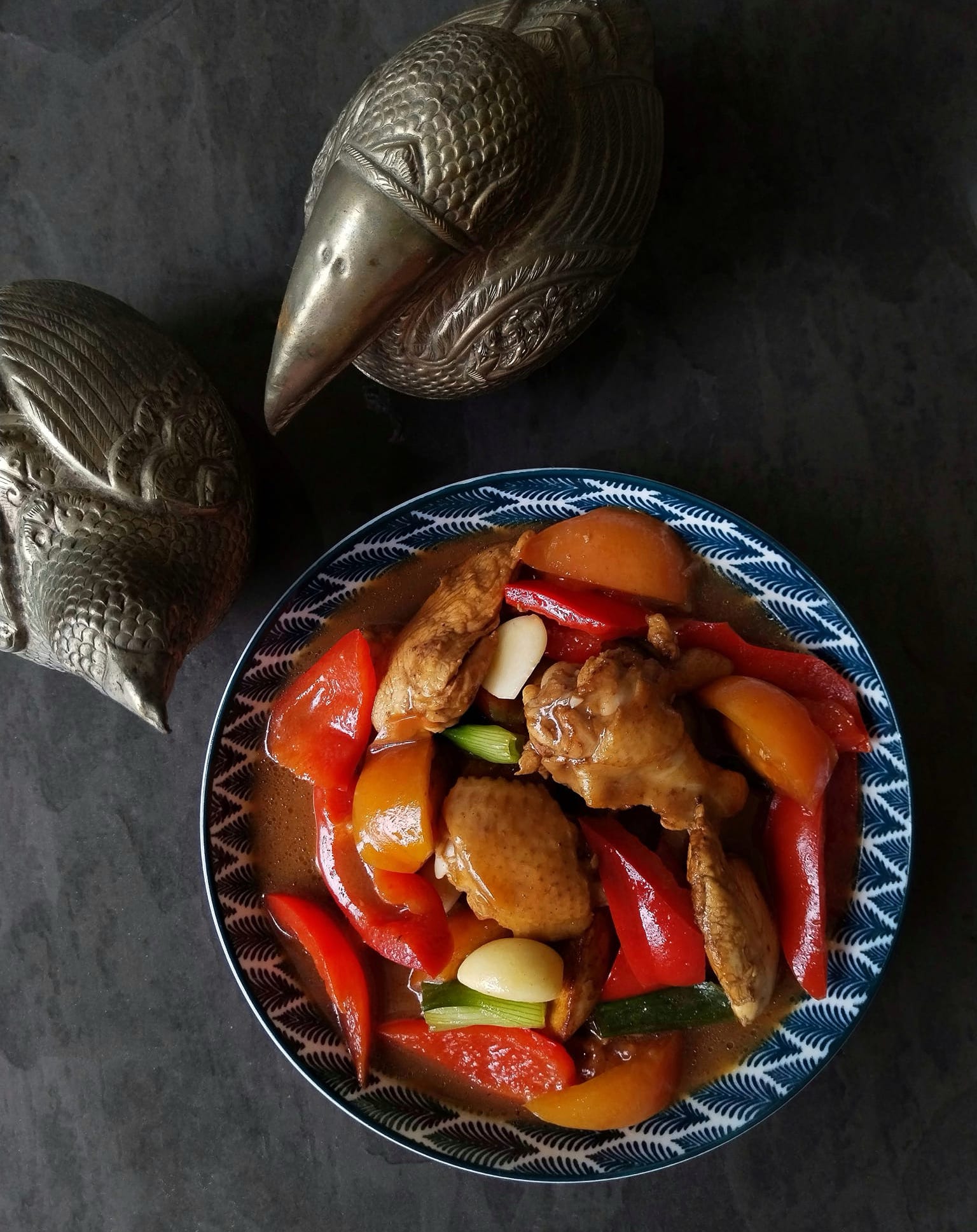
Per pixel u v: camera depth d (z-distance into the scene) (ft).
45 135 2.02
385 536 1.85
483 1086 1.85
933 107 1.93
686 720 1.81
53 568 1.73
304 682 1.86
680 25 1.94
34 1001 2.04
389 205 1.60
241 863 1.88
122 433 1.75
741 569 1.82
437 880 1.83
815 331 1.94
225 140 2.00
